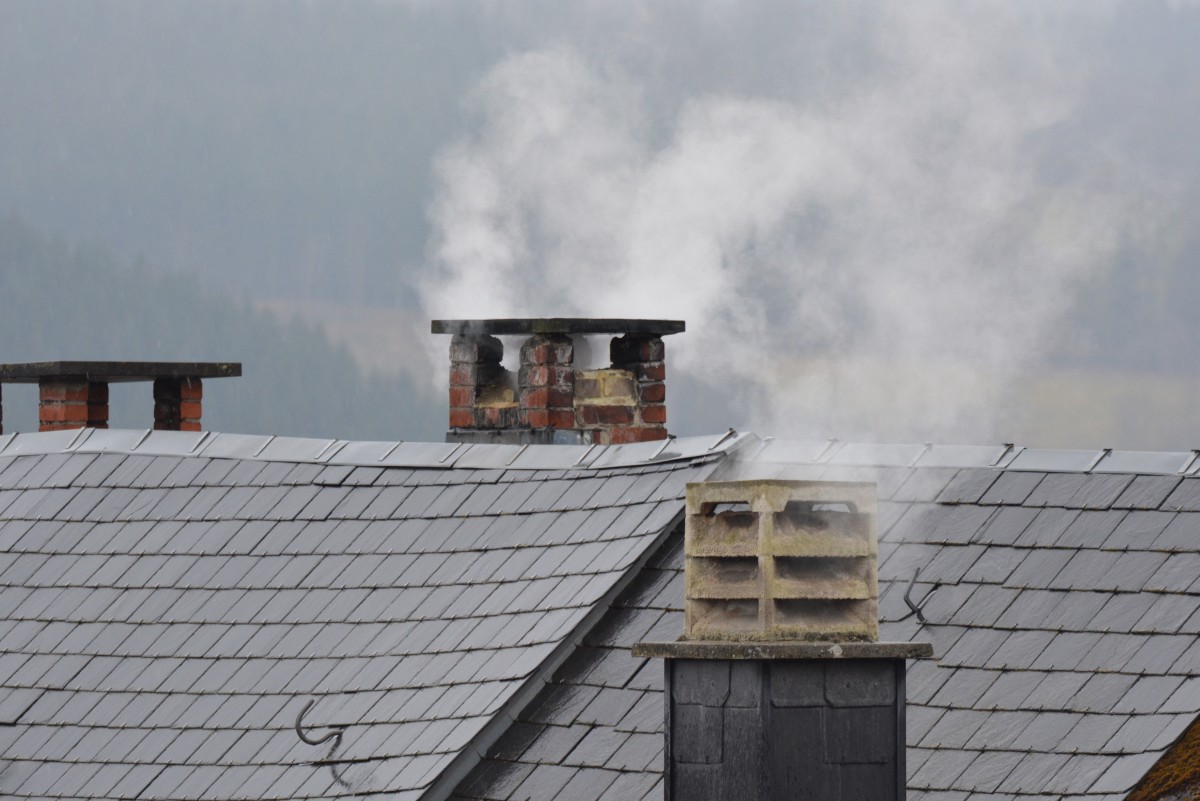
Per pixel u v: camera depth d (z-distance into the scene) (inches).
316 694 1644.9
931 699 1376.7
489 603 1676.9
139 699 1729.8
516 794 1453.0
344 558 1827.0
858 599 1056.2
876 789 1026.1
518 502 1804.9
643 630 1562.5
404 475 1924.2
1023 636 1403.8
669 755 1050.7
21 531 2055.9
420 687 1600.6
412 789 1469.0
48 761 1688.0
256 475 2011.6
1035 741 1302.9
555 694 1544.0
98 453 2150.6
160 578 1898.4
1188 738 1234.0
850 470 1642.5
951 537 1530.5
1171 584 1393.9
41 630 1882.4
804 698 1023.6
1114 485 1519.4
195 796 1566.2
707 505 1086.4
